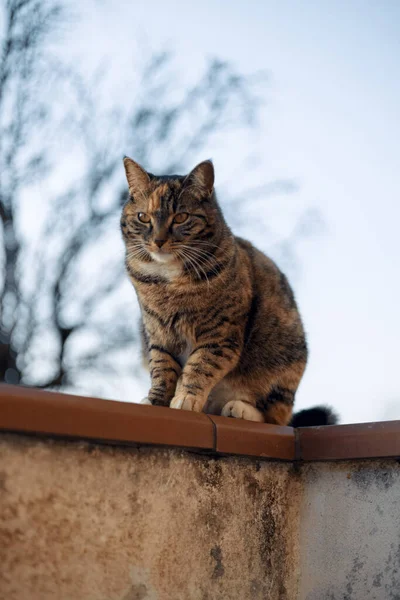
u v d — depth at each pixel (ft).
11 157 8.57
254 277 3.61
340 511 2.71
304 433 2.77
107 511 2.36
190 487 2.54
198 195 3.56
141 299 3.53
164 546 2.46
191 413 2.56
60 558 2.27
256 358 3.54
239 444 2.63
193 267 3.42
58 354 8.31
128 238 3.62
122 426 2.38
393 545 2.60
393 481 2.63
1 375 8.09
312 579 2.72
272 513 2.72
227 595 2.58
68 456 2.31
